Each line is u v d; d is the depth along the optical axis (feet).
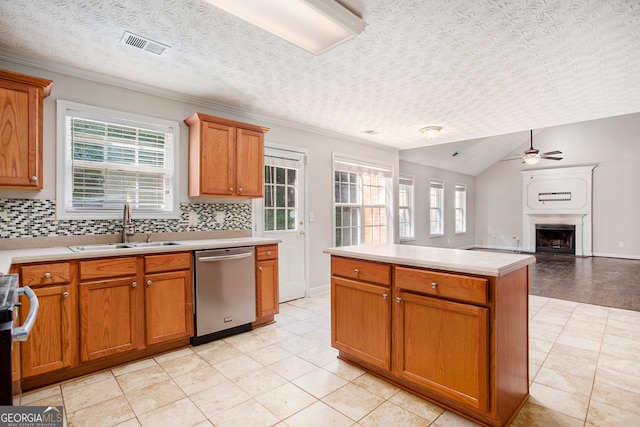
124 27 6.79
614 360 8.25
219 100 11.25
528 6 6.04
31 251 7.53
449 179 29.89
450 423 5.78
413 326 6.42
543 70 8.80
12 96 7.14
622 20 6.46
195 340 9.17
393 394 6.72
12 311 2.97
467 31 6.91
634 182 26.13
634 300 13.98
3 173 7.04
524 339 6.48
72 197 8.93
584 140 28.14
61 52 7.88
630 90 10.22
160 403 6.38
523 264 6.14
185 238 10.78
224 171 10.71
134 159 9.95
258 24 6.31
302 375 7.49
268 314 10.78
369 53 7.89
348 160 16.58
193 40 7.30
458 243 31.14
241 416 5.97
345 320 7.86
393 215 19.38
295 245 14.11
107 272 7.64
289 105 11.80
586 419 5.87
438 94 10.66
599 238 27.58
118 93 9.51
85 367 7.52
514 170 31.86
